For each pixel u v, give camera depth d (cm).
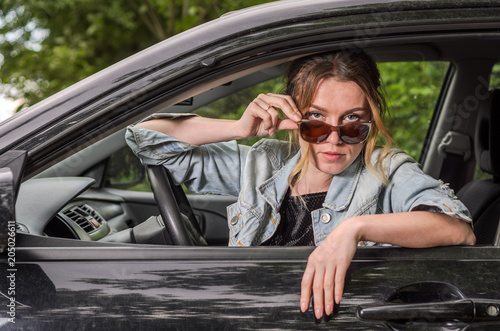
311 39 121
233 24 122
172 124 154
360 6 122
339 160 139
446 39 121
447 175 206
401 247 120
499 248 120
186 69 119
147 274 115
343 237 117
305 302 113
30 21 648
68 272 115
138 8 699
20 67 607
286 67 139
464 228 124
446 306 112
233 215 150
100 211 179
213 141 152
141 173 185
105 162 179
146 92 118
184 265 116
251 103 143
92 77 121
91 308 112
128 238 154
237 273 115
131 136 155
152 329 112
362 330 113
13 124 118
